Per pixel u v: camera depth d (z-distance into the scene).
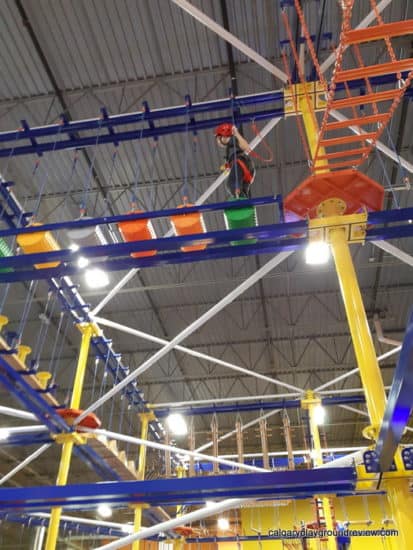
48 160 17.45
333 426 32.41
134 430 30.19
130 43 14.92
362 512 18.41
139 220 8.53
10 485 33.53
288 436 18.19
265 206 19.09
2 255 9.19
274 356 26.91
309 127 10.39
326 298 23.66
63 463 11.60
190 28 14.55
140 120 11.46
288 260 21.42
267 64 11.00
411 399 4.64
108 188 18.44
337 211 7.97
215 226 19.95
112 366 16.20
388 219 7.68
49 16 14.31
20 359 10.82
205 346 26.39
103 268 8.70
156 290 23.02
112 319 24.53
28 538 27.97
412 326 3.85
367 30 5.06
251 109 16.50
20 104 16.16
